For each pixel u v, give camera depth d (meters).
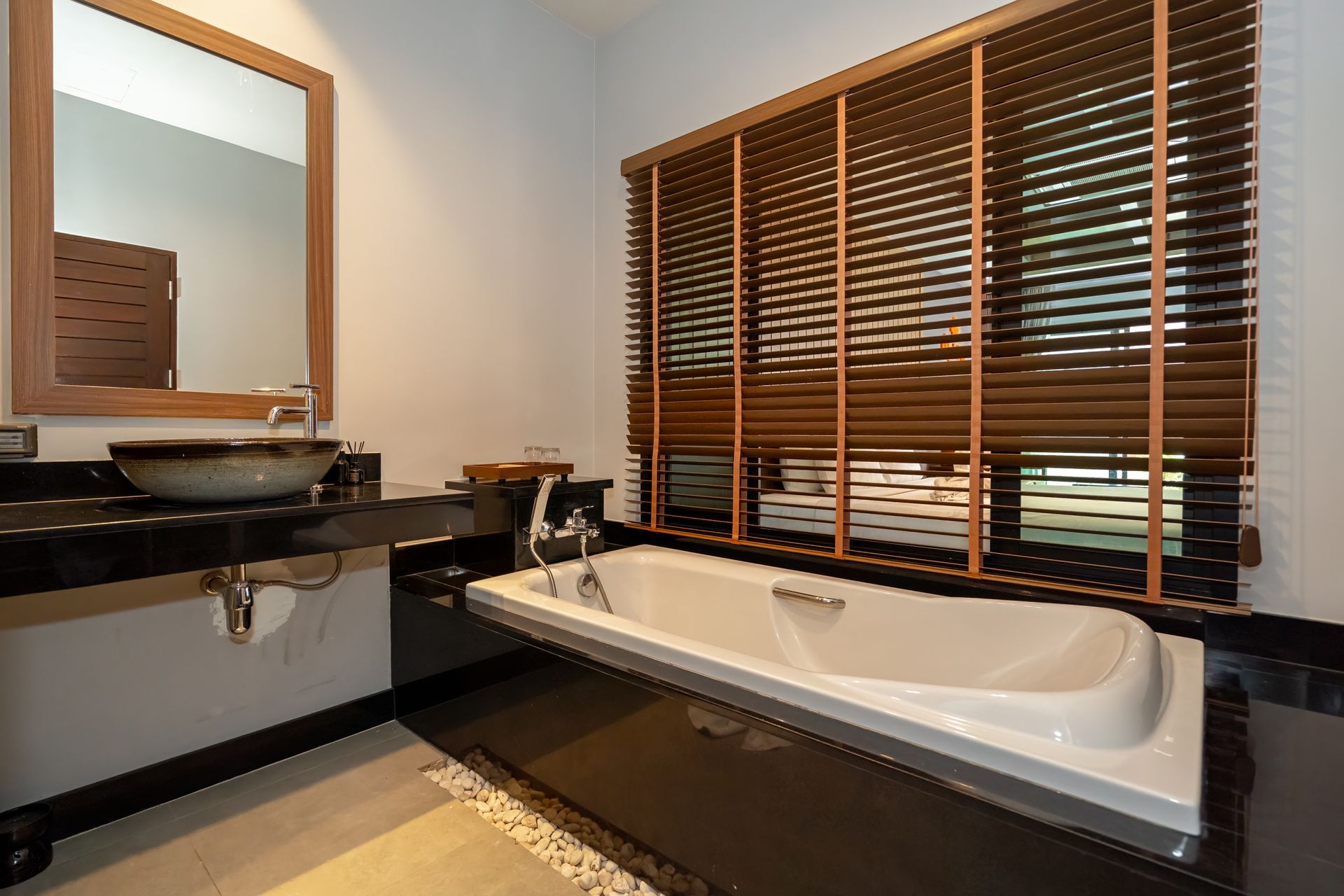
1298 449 1.55
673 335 2.83
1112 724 1.04
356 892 1.42
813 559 2.23
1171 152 1.61
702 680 1.40
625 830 1.48
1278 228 1.56
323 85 2.07
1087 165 1.72
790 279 2.32
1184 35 1.59
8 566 1.09
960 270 2.12
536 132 2.80
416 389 2.36
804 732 1.16
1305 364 1.53
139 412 1.72
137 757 1.72
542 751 1.68
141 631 1.72
